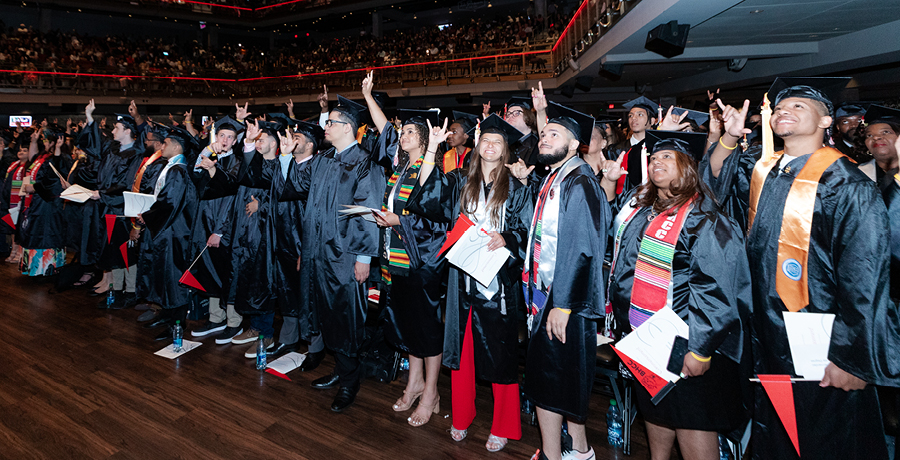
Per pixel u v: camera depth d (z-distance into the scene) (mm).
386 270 2709
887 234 1414
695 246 1550
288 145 3086
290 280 3281
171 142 3777
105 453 2291
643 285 1676
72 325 3988
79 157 5402
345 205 2652
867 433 1539
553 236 1914
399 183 2520
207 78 16938
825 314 1482
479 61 13391
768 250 1658
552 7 17922
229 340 3686
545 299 1951
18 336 3732
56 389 2904
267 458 2264
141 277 3842
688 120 2658
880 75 7703
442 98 14430
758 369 1752
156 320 3986
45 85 14891
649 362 1604
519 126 3123
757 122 3072
